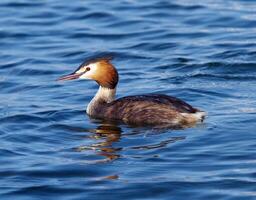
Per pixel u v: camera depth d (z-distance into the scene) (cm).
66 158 1439
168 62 2080
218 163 1391
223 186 1303
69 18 2502
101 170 1380
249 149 1446
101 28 2408
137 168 1381
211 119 1612
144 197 1282
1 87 1938
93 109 1697
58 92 1877
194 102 1753
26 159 1444
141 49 2214
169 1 2612
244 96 1781
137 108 1633
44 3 2641
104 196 1289
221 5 2556
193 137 1517
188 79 1933
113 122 1638
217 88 1845
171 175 1348
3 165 1417
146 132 1563
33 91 1895
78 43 2288
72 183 1337
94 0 2664
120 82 1936
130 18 2470
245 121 1593
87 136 1557
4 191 1315
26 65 2103
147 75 1986
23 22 2470
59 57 2172
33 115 1691
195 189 1298
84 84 1930
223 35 2291
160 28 2375
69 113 1708
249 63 2012
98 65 1716
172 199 1273
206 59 2083
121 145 1494
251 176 1333
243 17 2430
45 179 1358
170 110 1606
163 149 1462
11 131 1597
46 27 2431
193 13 2491
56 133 1580
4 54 2203
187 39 2275
